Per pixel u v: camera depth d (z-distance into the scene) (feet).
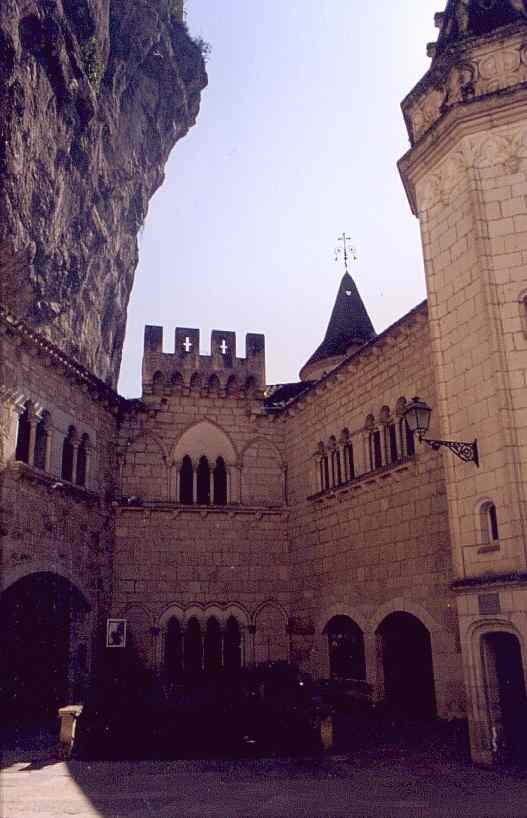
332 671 76.38
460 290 49.88
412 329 64.95
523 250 46.75
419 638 62.39
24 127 73.67
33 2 74.79
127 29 113.29
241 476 90.94
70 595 72.33
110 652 77.10
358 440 74.28
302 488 87.40
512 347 45.57
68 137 87.40
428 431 61.21
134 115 122.11
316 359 119.03
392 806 33.88
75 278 97.35
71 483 71.26
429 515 60.18
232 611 85.71
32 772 42.96
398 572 64.08
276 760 46.29
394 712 63.31
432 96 54.34
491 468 45.01
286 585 88.07
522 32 49.80
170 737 51.70
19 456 63.16
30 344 63.41
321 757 46.96
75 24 92.27
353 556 72.59
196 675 75.31
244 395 93.30
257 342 95.71
